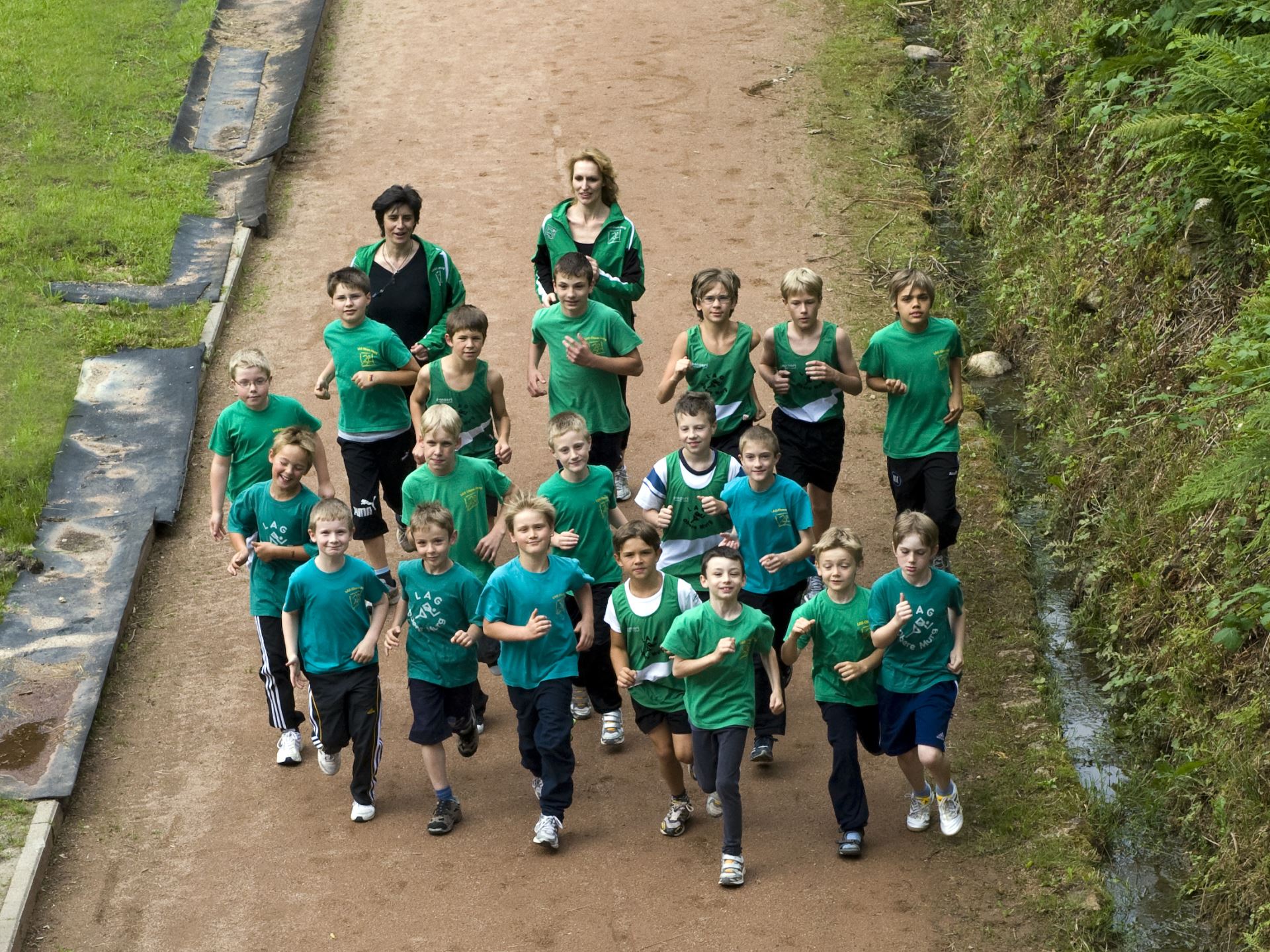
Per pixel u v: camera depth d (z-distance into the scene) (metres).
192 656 16.88
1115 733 15.82
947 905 13.09
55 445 20.44
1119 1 24.77
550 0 37.38
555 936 12.80
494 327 23.69
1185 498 14.68
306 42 34.25
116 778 14.98
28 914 13.07
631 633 13.51
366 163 29.58
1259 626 14.98
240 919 13.12
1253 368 16.22
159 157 29.00
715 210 27.41
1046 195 25.19
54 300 23.92
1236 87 18.92
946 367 16.78
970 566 18.20
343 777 15.06
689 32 35.19
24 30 33.69
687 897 13.23
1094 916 12.95
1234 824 13.54
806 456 17.19
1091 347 21.34
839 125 30.67
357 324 16.83
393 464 17.16
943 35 34.19
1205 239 20.12
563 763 13.62
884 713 13.58
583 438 14.66
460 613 13.96
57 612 17.23
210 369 22.78
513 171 29.09
